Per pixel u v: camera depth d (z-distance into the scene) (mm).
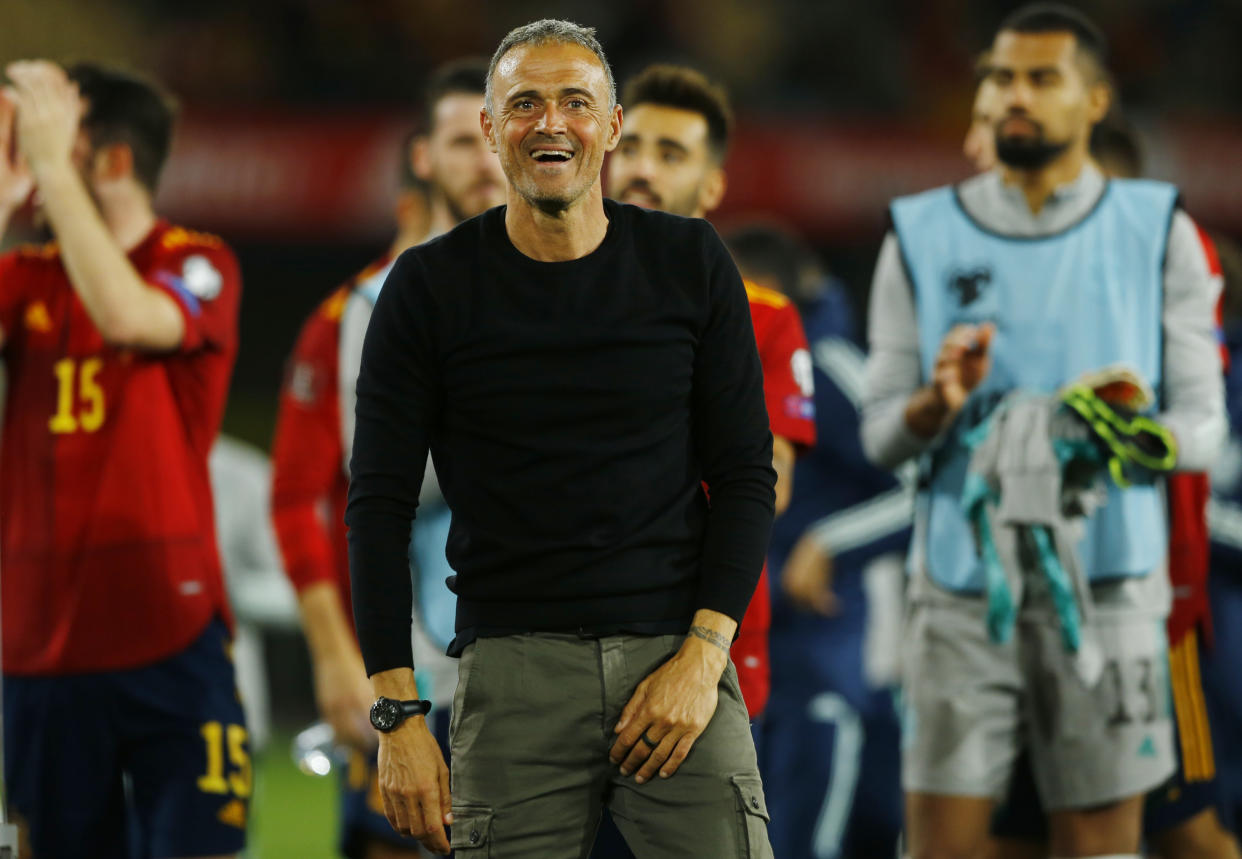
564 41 9805
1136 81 48812
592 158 9758
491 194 15031
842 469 19484
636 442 9820
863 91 48094
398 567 9977
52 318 14070
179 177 42188
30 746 13742
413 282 10047
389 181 41625
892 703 21297
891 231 15023
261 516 21797
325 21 48406
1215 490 17453
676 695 9586
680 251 10078
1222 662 16859
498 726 9844
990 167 15203
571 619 9758
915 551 14727
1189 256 14281
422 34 48938
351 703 15148
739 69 48281
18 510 13961
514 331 9789
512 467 9812
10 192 13898
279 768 33250
